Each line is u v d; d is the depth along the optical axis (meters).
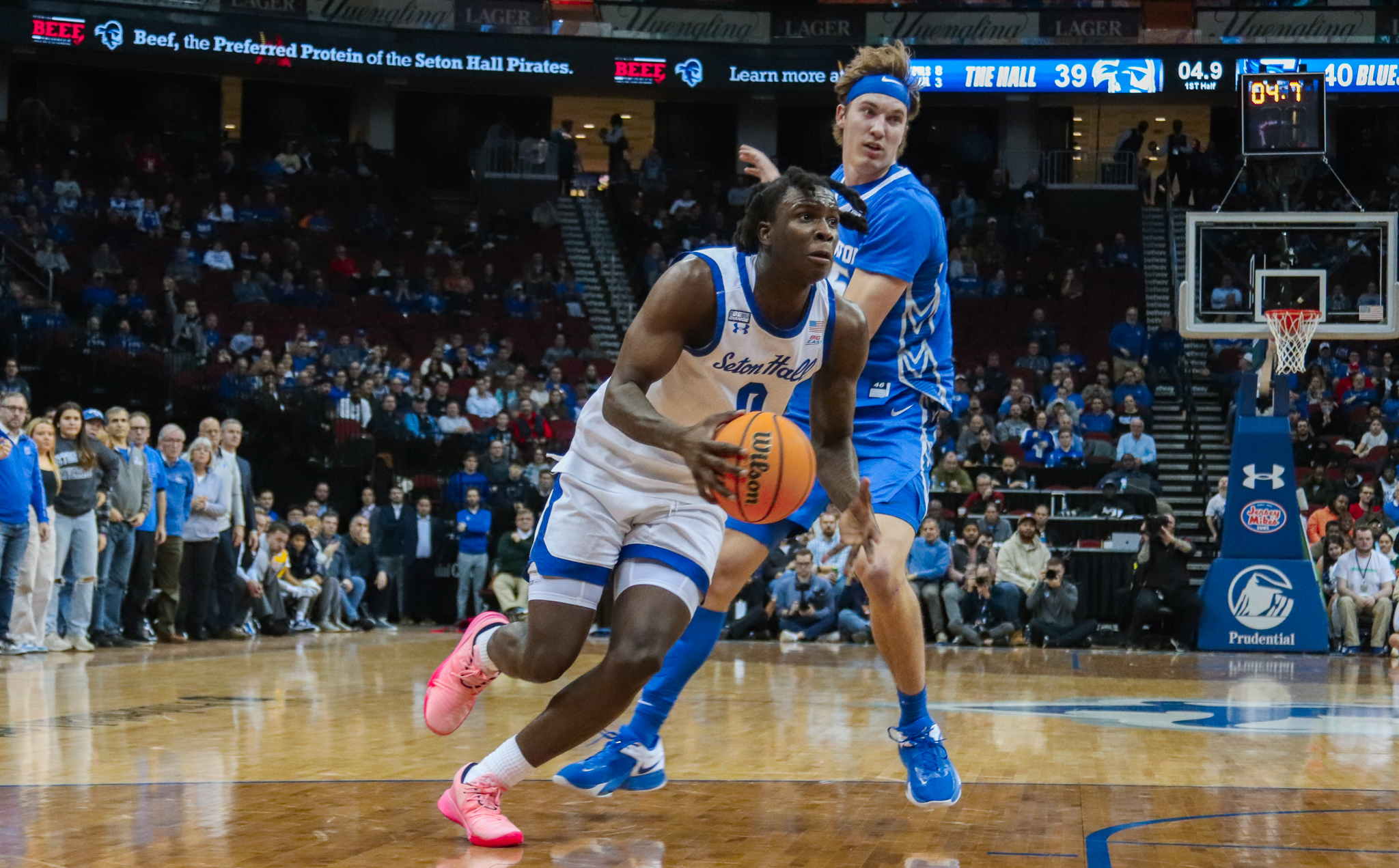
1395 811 3.80
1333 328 13.38
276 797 3.87
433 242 25.95
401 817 3.57
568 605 3.34
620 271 26.77
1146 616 13.12
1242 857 3.14
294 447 17.89
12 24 23.83
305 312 22.55
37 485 9.87
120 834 3.28
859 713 6.49
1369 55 25.44
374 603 15.74
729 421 3.03
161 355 18.22
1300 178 14.42
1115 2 27.20
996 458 17.73
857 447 4.23
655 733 3.84
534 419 18.75
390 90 28.88
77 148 25.44
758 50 26.69
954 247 26.28
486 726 5.78
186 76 28.05
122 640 11.16
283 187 26.09
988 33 26.44
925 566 14.07
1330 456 18.59
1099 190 27.44
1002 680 8.95
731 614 14.47
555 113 30.58
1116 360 22.30
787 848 3.23
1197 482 19.89
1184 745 5.39
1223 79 25.88
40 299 20.17
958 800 3.94
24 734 5.32
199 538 12.13
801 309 3.29
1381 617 12.93
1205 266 15.73
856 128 4.32
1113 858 3.12
